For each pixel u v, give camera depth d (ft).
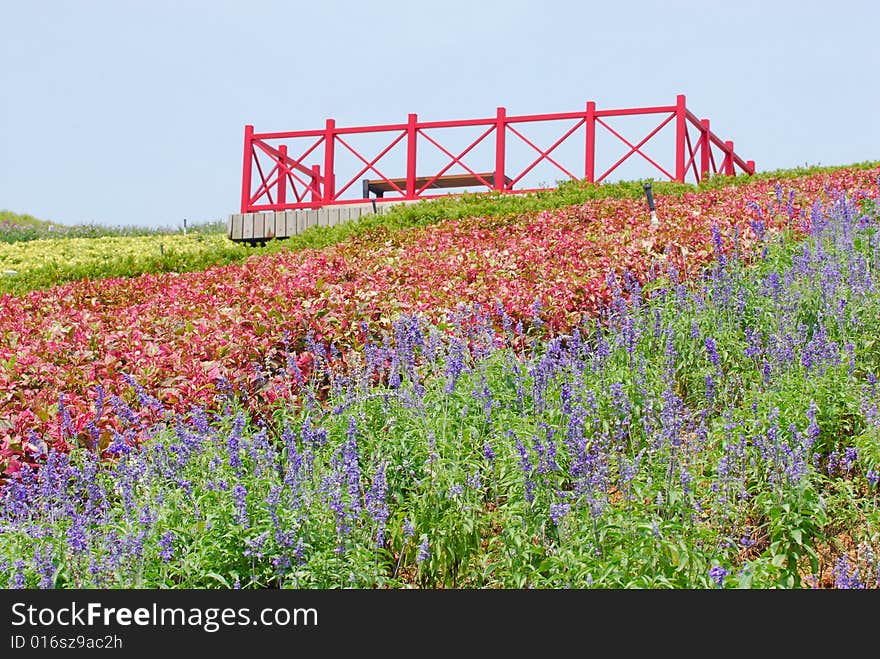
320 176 85.61
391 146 75.36
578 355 26.63
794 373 24.77
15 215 129.59
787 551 18.52
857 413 22.45
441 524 19.77
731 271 31.91
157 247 84.53
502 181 73.92
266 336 31.78
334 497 18.52
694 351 27.78
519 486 19.94
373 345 28.94
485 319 30.27
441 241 53.36
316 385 29.40
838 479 20.31
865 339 26.94
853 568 18.54
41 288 54.19
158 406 26.71
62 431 24.93
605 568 16.97
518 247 45.85
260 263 52.08
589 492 18.51
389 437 22.98
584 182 68.90
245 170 78.07
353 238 60.39
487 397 23.34
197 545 18.54
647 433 21.94
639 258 38.06
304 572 17.71
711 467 21.33
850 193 47.96
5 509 20.07
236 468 20.81
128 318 38.55
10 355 32.01
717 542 18.52
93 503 20.85
